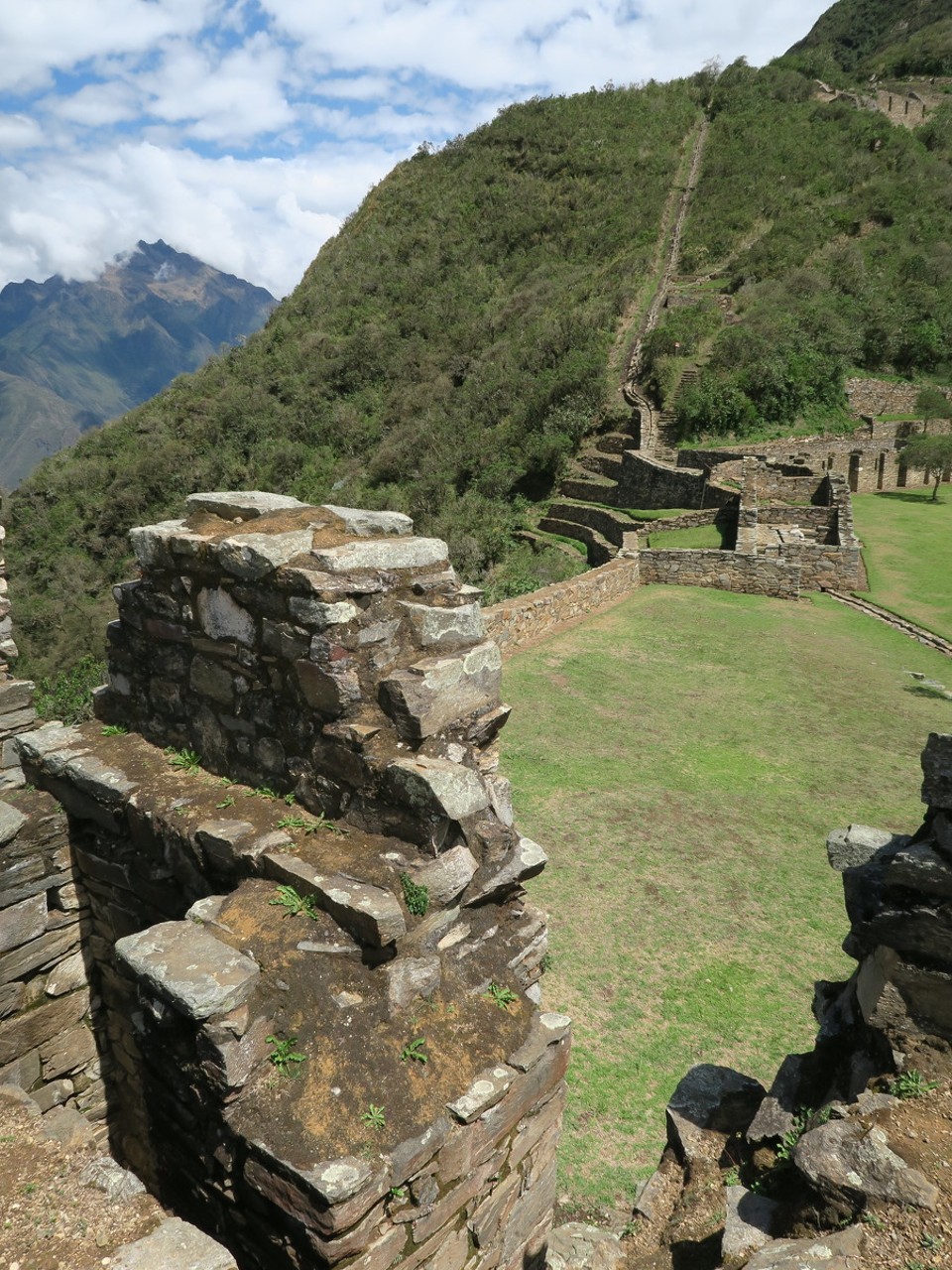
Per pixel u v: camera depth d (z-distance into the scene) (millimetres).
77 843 6008
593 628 18984
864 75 91500
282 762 5027
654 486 34094
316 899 4121
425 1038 3871
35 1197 3613
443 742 4672
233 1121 3576
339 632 4562
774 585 22266
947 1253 3094
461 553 33625
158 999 3773
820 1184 3506
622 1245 4562
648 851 9938
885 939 4062
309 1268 3455
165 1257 3189
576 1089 6523
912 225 57500
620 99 82625
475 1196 3994
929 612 20812
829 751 12938
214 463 57312
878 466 36438
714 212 62062
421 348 61562
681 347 45094
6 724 7723
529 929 4641
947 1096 3773
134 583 5770
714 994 7578
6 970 5789
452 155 84000
